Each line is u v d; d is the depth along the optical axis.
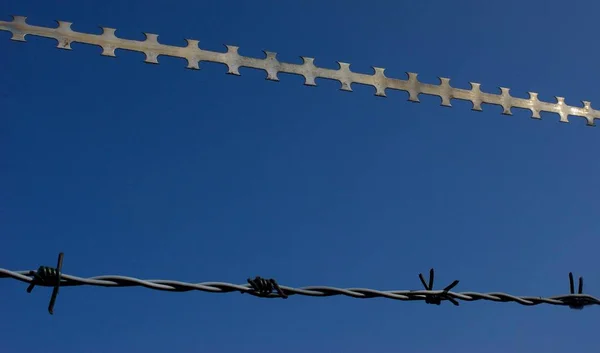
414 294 6.51
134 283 5.81
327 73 7.41
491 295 6.74
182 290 5.95
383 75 7.58
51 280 5.54
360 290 6.36
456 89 7.81
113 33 6.96
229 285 6.04
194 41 7.14
